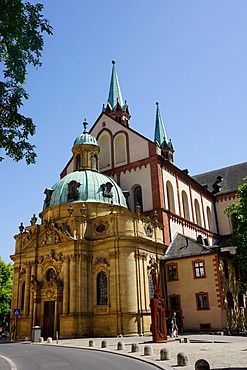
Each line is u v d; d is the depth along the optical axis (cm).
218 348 2745
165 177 6181
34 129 1708
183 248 5384
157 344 3288
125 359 2388
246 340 3431
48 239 5203
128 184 6222
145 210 5884
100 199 5441
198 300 4944
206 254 5041
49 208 5469
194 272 5072
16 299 5328
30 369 2044
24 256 5409
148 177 6025
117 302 4544
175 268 5244
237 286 5434
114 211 5388
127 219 4922
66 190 5581
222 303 4759
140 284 4716
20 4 1548
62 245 4950
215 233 7875
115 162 6556
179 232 6100
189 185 7119
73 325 4500
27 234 5594
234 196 8181
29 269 5262
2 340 5319
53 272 5016
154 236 5353
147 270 4953
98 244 4931
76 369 1986
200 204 7462
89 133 7088
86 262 4866
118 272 4666
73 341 4038
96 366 2077
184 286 5097
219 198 8325
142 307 4631
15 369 2016
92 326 4641
